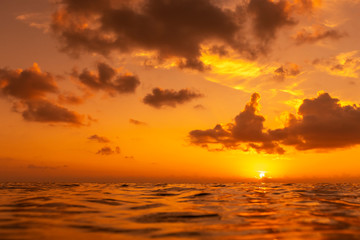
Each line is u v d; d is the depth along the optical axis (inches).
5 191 1155.9
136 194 1073.5
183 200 856.9
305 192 1256.8
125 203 757.3
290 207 699.4
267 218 532.7
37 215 536.7
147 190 1344.7
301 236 392.2
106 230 417.7
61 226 439.8
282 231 420.8
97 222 476.4
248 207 694.5
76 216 530.9
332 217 546.9
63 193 1074.1
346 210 645.9
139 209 641.0
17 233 391.2
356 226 458.6
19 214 547.2
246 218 532.1
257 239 374.9
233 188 1599.4
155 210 627.2
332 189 1524.4
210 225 462.6
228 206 711.7
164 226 450.9
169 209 645.3
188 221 496.7
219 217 540.7
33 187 1507.1
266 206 716.0
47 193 1063.0
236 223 481.7
